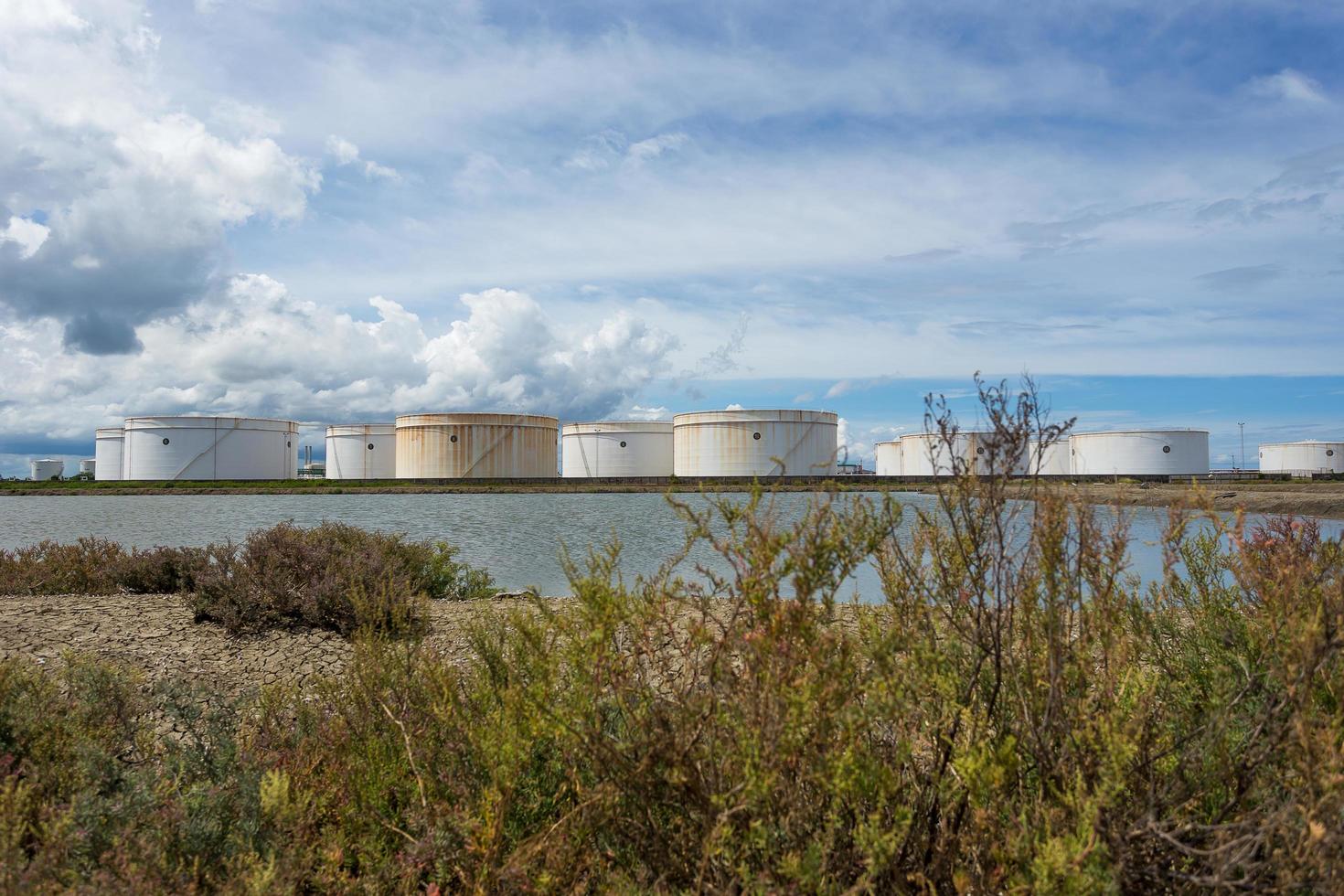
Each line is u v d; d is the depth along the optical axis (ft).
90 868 7.38
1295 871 5.33
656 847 7.03
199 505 175.73
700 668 7.64
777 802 6.31
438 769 9.16
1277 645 7.21
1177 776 6.57
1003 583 6.84
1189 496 8.00
